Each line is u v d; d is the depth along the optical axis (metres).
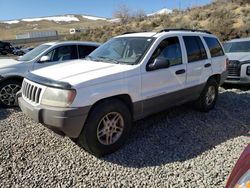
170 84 5.06
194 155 4.16
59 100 3.79
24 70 6.89
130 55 4.87
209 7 34.53
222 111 6.33
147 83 4.61
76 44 7.95
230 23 25.05
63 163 3.92
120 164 3.91
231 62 8.73
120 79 4.25
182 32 5.67
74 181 3.49
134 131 5.08
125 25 38.66
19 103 4.54
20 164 3.88
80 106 3.80
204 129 5.22
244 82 8.56
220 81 6.57
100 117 4.02
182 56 5.39
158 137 4.82
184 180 3.48
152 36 5.11
